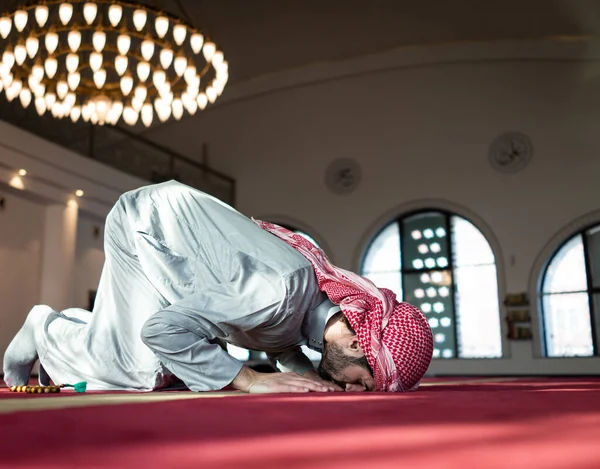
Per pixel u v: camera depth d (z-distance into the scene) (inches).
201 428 41.5
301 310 95.6
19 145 403.9
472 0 561.9
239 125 659.4
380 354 90.1
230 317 93.3
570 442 34.7
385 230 598.2
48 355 112.4
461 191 569.6
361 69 624.7
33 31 285.9
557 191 539.2
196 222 106.6
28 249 438.6
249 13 605.9
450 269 562.9
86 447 33.4
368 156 609.0
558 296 529.7
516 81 573.6
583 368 499.5
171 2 575.2
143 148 544.4
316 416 49.3
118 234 110.5
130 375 104.9
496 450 31.8
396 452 31.4
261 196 638.5
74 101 327.6
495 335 539.2
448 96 593.3
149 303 106.9
